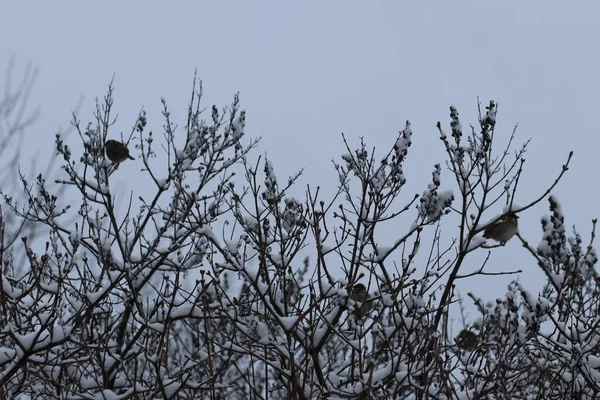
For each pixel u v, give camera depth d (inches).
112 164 509.4
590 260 394.0
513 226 392.8
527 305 367.6
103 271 454.6
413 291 400.2
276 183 418.0
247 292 429.4
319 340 397.1
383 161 416.8
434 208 411.8
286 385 366.6
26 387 457.4
